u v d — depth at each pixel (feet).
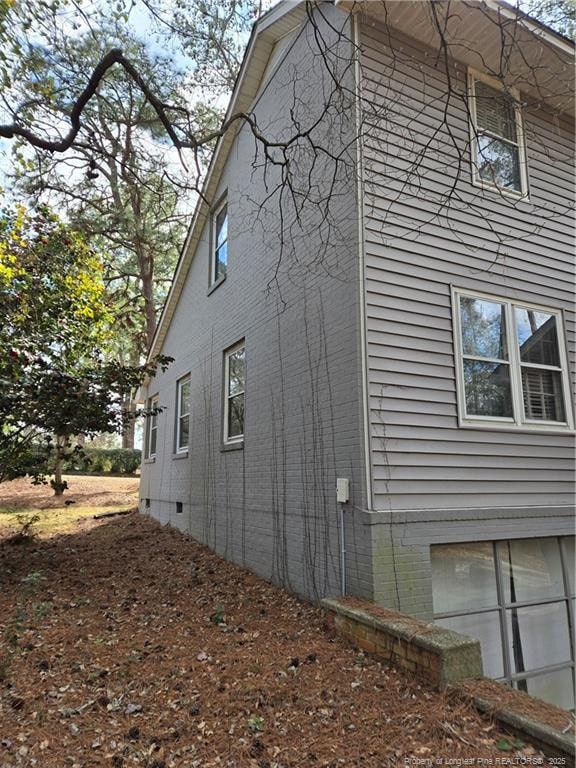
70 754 9.12
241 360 26.35
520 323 20.02
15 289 25.46
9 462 25.03
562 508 18.95
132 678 12.13
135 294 72.43
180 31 17.74
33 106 17.99
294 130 21.88
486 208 19.81
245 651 13.65
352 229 17.06
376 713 10.20
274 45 24.41
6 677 12.01
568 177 23.06
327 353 17.93
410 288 17.42
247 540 23.34
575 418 20.44
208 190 32.07
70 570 23.56
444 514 16.24
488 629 17.10
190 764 8.84
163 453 39.70
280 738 9.55
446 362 17.60
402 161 18.21
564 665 18.17
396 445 16.03
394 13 18.10
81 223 46.34
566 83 21.74
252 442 23.54
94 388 24.88
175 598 19.13
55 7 15.76
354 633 13.79
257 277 24.45
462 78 20.45
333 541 16.76
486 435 17.92
